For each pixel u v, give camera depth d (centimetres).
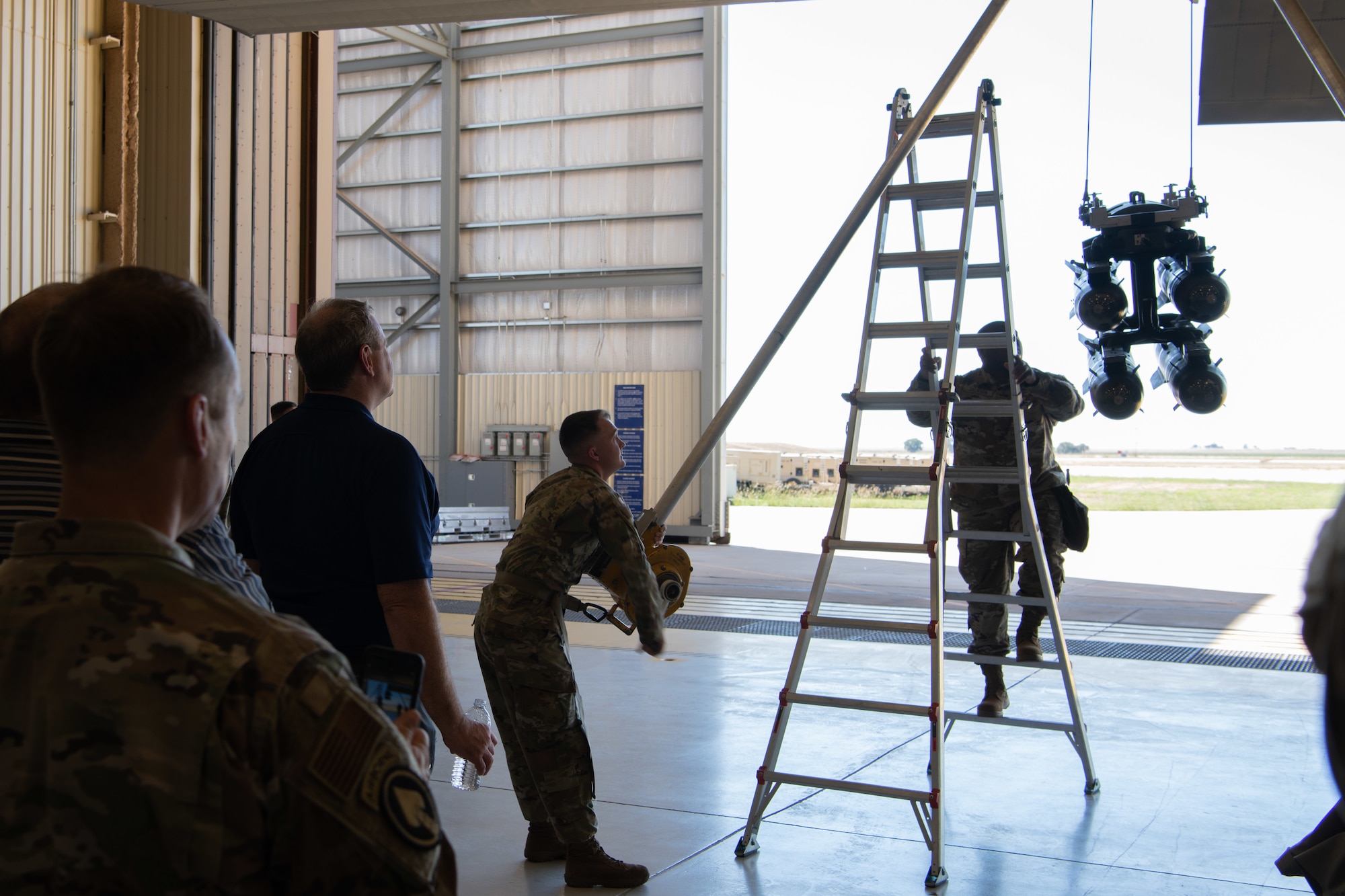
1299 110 708
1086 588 1136
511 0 646
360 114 1880
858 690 616
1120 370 638
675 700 589
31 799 91
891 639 798
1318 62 381
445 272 1803
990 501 501
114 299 101
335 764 91
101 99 902
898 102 431
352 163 1883
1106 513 2794
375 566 244
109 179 902
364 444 248
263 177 987
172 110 906
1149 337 627
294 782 91
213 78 926
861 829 384
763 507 3238
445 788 441
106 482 101
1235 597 1057
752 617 913
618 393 1731
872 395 368
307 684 92
